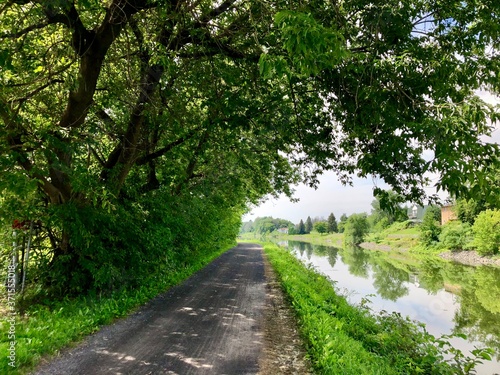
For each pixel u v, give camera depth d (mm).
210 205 20734
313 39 3297
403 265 36781
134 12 6645
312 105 9172
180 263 15547
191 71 8039
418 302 17375
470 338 11773
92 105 8258
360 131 6000
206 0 6914
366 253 56594
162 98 8680
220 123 9062
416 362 6793
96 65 7188
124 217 9688
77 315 6863
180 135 10586
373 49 5570
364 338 7934
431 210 59531
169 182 15133
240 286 12344
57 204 8156
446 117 4059
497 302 17688
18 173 4883
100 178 9594
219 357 5391
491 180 3854
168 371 4777
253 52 7527
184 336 6332
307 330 6828
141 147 11227
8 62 5199
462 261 42469
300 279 14570
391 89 5043
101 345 5676
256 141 13453
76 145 6492
